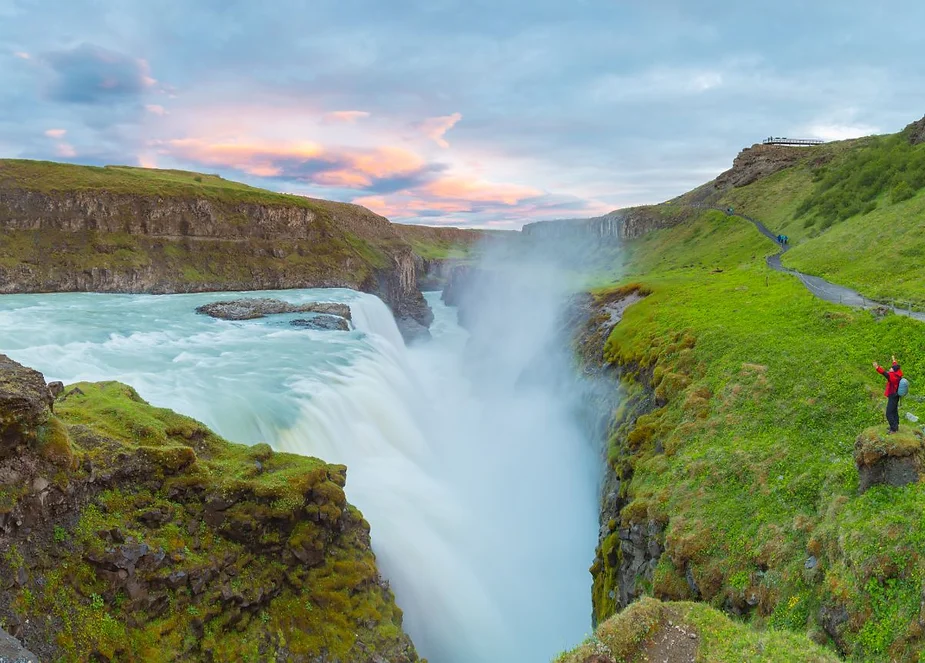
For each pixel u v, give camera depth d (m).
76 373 38.72
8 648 10.71
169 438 21.62
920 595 12.00
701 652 12.49
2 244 100.44
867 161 83.75
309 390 38.62
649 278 72.06
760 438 22.09
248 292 112.38
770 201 113.75
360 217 192.12
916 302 32.66
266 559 19.91
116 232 114.44
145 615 16.09
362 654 19.72
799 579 15.30
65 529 15.54
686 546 18.92
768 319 34.16
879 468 15.38
